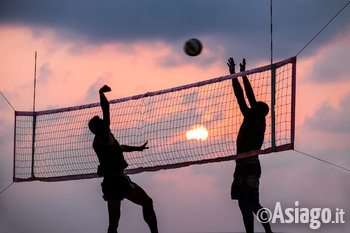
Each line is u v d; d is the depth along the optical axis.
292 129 9.27
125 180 8.69
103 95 8.72
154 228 8.90
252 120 8.96
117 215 8.71
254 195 8.84
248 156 8.87
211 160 9.98
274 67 9.53
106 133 8.61
